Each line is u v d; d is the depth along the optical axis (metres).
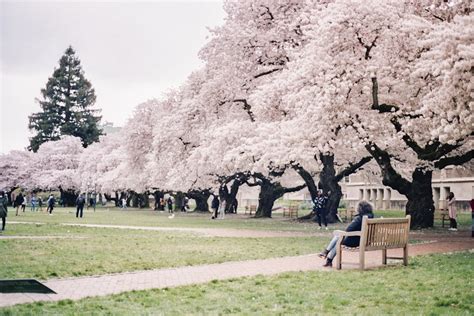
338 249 12.51
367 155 34.91
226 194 59.56
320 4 31.53
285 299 8.67
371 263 13.77
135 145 57.09
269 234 24.41
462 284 10.13
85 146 103.19
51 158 93.62
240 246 18.23
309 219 39.50
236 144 32.97
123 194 91.62
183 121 39.84
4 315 7.38
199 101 38.34
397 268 12.59
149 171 55.31
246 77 36.34
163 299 8.71
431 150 25.11
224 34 35.91
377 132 25.12
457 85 18.50
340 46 23.89
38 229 25.83
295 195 111.94
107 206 97.06
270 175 41.41
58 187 90.81
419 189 29.11
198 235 23.33
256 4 35.72
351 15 22.69
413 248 17.89
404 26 21.97
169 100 53.19
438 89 20.59
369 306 8.18
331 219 36.66
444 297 8.87
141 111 58.47
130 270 12.36
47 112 104.19
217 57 36.91
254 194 108.62
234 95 36.97
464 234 25.34
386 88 25.42
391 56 24.20
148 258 14.56
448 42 18.55
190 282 10.59
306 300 8.62
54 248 16.88
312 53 24.02
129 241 19.86
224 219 42.78
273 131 28.48
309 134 24.41
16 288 9.67
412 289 9.62
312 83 23.92
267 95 28.70
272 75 34.97
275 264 13.48
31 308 7.91
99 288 9.84
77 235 22.45
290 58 33.16
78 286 10.06
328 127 24.11
